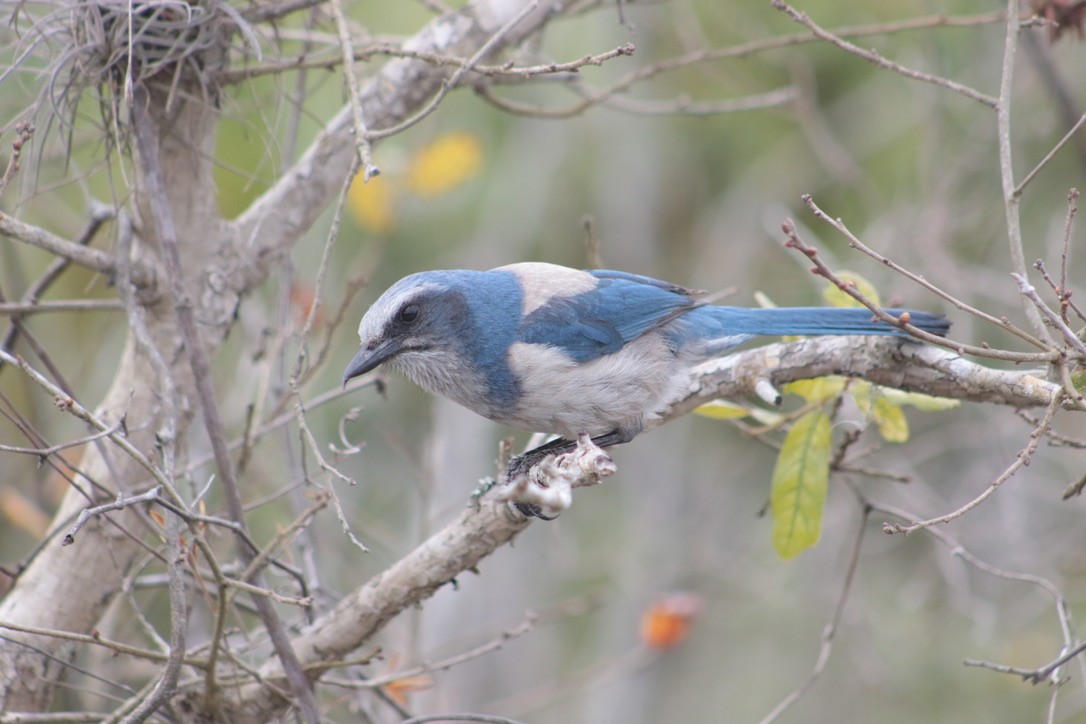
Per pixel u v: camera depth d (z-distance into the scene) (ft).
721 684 51.83
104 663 34.45
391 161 42.91
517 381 30.83
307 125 43.62
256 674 25.76
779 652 50.80
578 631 57.11
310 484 28.32
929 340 22.33
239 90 30.94
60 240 26.91
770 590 48.42
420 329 30.73
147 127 27.25
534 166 55.16
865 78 51.39
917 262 44.16
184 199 29.25
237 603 30.78
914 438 46.83
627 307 31.55
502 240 53.52
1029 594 43.88
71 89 27.68
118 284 27.76
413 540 42.45
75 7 26.58
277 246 30.86
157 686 23.41
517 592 55.26
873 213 46.47
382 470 48.75
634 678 54.03
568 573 53.26
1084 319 22.68
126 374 29.63
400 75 31.37
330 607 33.14
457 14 31.96
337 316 30.68
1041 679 24.41
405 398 49.34
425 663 29.14
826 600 46.73
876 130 51.78
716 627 51.37
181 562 24.12
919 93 47.73
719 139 55.98
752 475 56.85
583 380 30.89
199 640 34.17
